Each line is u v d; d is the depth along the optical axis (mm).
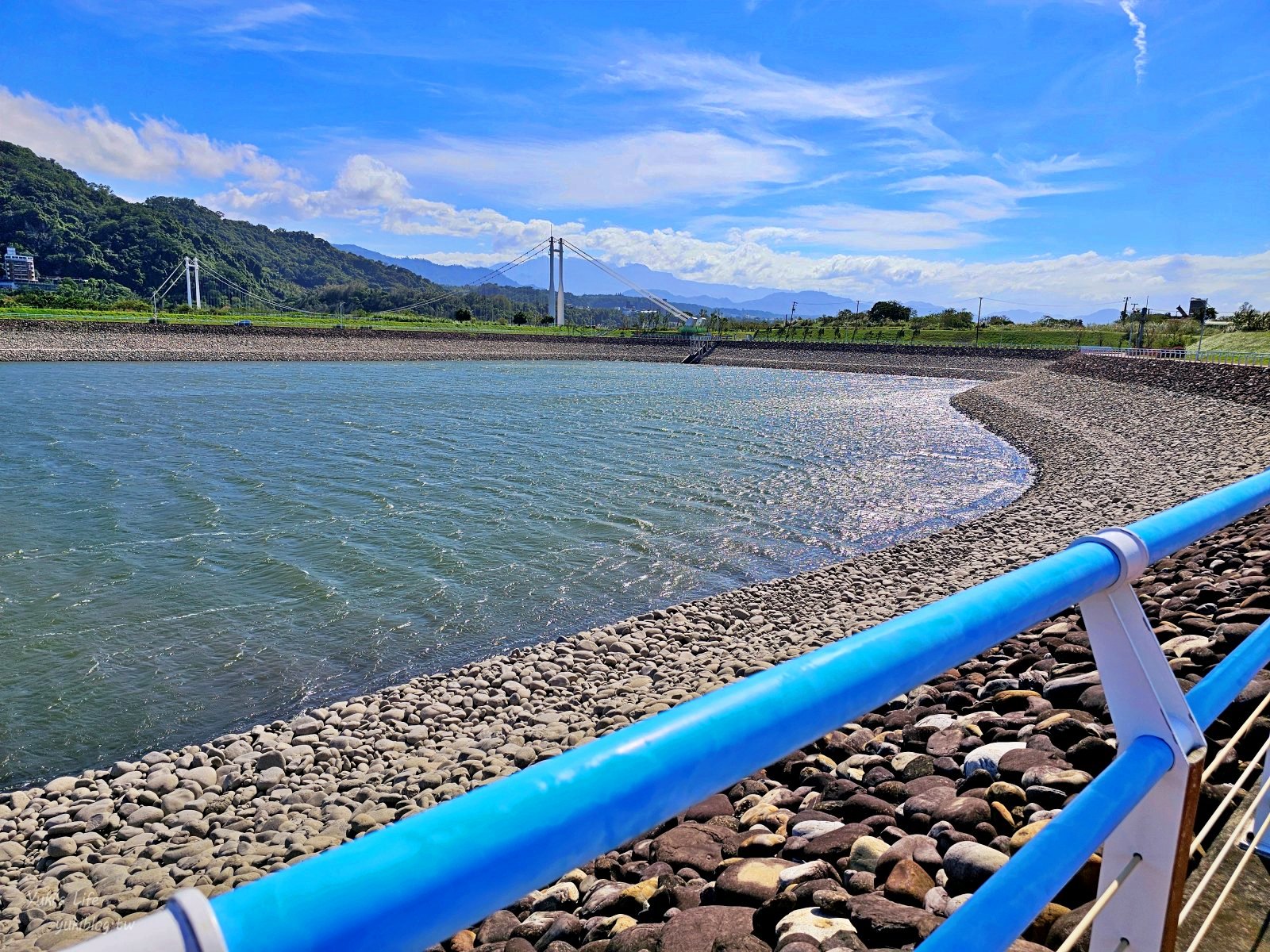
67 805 8391
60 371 65938
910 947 3014
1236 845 2555
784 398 60219
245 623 14258
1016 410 48781
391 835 603
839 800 4789
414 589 16141
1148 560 1451
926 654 1033
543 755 8633
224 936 485
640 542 19984
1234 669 1834
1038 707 5605
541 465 30188
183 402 47875
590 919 4078
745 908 3559
